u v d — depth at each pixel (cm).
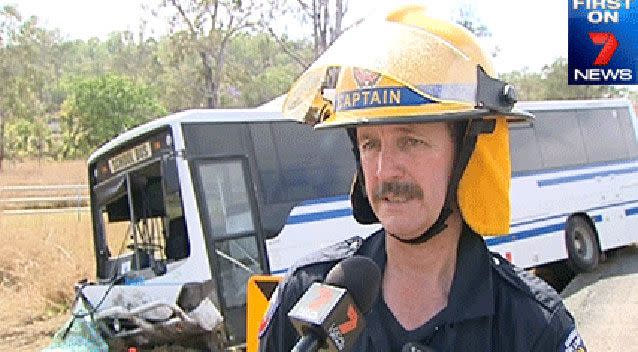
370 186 191
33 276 1308
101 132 3706
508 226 192
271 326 205
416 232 186
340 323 161
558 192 1251
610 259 1405
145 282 784
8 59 4625
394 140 185
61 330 813
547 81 4106
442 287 190
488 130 187
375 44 184
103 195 857
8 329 1109
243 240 788
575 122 1318
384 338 188
